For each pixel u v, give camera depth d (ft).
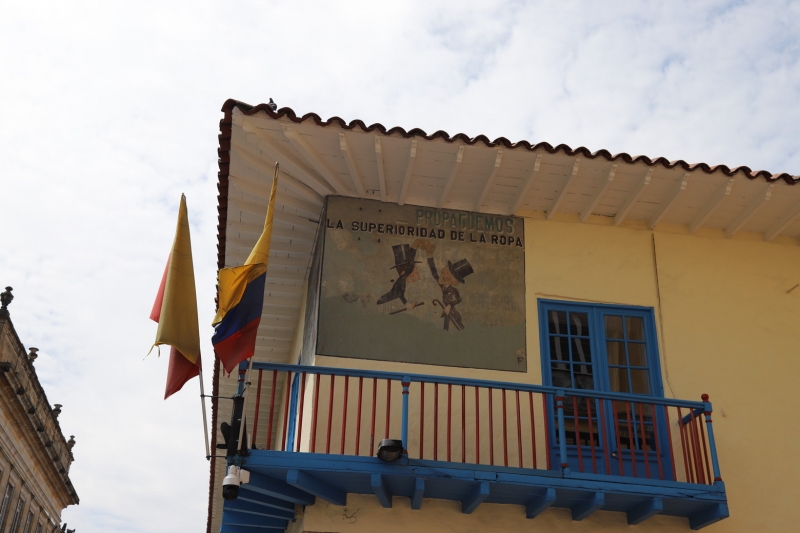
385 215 35.37
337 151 33.24
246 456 27.45
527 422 32.35
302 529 29.30
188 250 28.68
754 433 33.76
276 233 38.04
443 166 34.01
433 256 34.99
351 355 32.60
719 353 35.22
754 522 31.96
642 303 35.76
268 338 47.44
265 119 31.63
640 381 34.35
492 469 28.43
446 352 33.24
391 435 31.30
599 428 32.40
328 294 33.55
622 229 37.14
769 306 36.58
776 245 38.11
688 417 32.09
